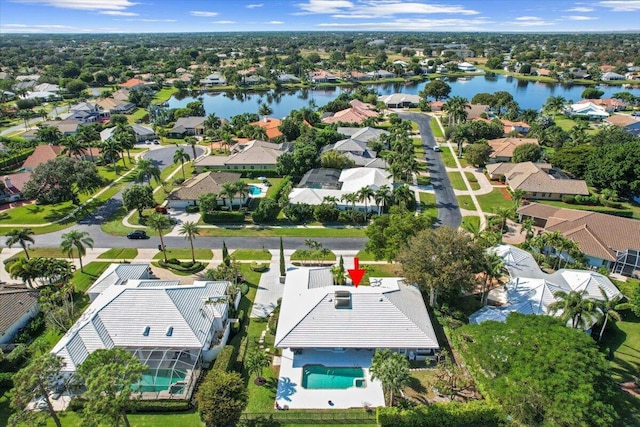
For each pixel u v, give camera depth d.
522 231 82.12
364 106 198.50
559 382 39.12
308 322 54.44
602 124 168.00
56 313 58.00
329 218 93.75
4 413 46.84
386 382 42.66
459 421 44.25
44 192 97.75
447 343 56.75
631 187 99.06
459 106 156.50
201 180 104.69
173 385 49.75
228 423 44.81
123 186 115.69
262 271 74.50
